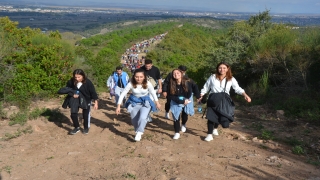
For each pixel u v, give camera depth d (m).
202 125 7.50
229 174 4.36
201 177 4.21
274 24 19.66
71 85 6.28
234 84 5.66
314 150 5.84
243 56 15.30
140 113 5.82
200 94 5.85
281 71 12.94
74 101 6.20
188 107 6.18
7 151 5.17
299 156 5.42
